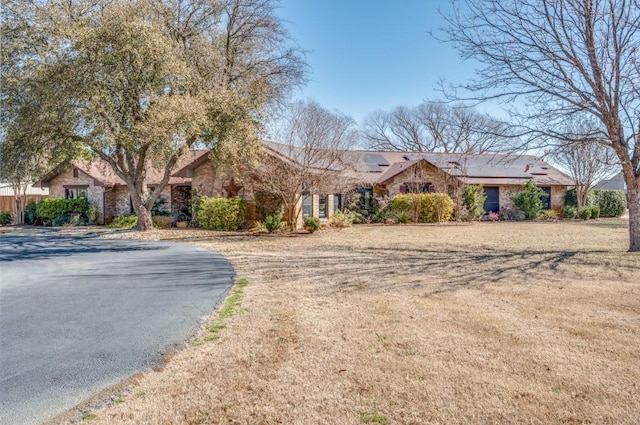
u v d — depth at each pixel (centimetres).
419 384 331
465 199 2375
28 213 2416
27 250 1241
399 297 603
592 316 501
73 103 1329
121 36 1305
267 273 814
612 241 1313
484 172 2692
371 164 2723
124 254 1133
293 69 1745
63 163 2145
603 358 377
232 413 292
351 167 1889
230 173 1914
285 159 1700
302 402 305
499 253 1053
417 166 2391
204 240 1469
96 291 690
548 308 537
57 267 936
